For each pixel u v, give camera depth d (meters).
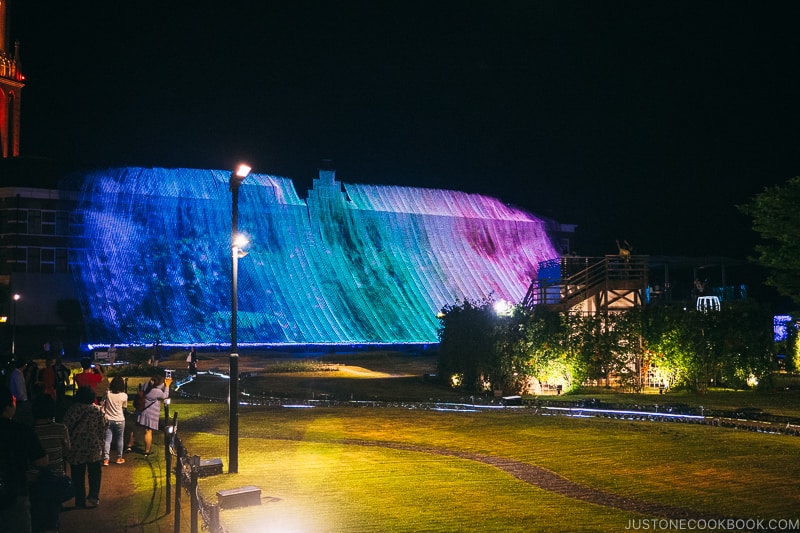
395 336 61.94
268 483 11.37
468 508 9.62
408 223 70.75
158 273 56.81
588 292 27.59
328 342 58.66
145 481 12.27
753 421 16.84
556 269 31.84
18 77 76.19
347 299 62.88
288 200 66.44
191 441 16.11
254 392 26.83
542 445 14.41
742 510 9.30
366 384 28.66
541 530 8.58
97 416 10.59
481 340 25.52
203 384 30.25
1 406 7.02
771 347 24.06
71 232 54.81
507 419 18.30
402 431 16.81
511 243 74.31
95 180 57.69
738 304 24.64
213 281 58.66
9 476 6.71
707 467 11.88
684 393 23.56
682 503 9.70
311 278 62.97
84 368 16.20
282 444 15.32
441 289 67.75
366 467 12.55
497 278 71.06
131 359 44.12
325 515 9.38
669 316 24.08
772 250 25.70
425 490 10.70
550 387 24.58
